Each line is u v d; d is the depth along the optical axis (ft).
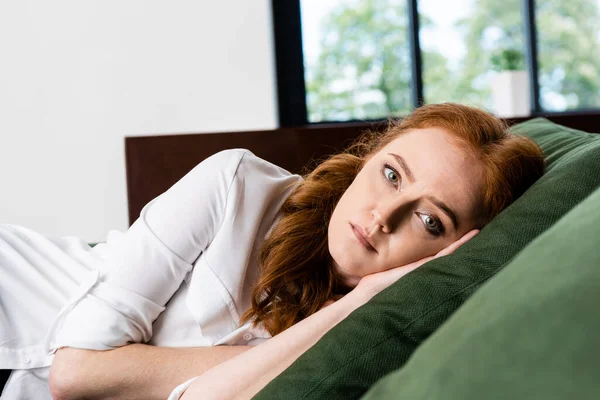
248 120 11.73
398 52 12.92
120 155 11.46
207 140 8.48
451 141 3.88
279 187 4.52
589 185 3.33
